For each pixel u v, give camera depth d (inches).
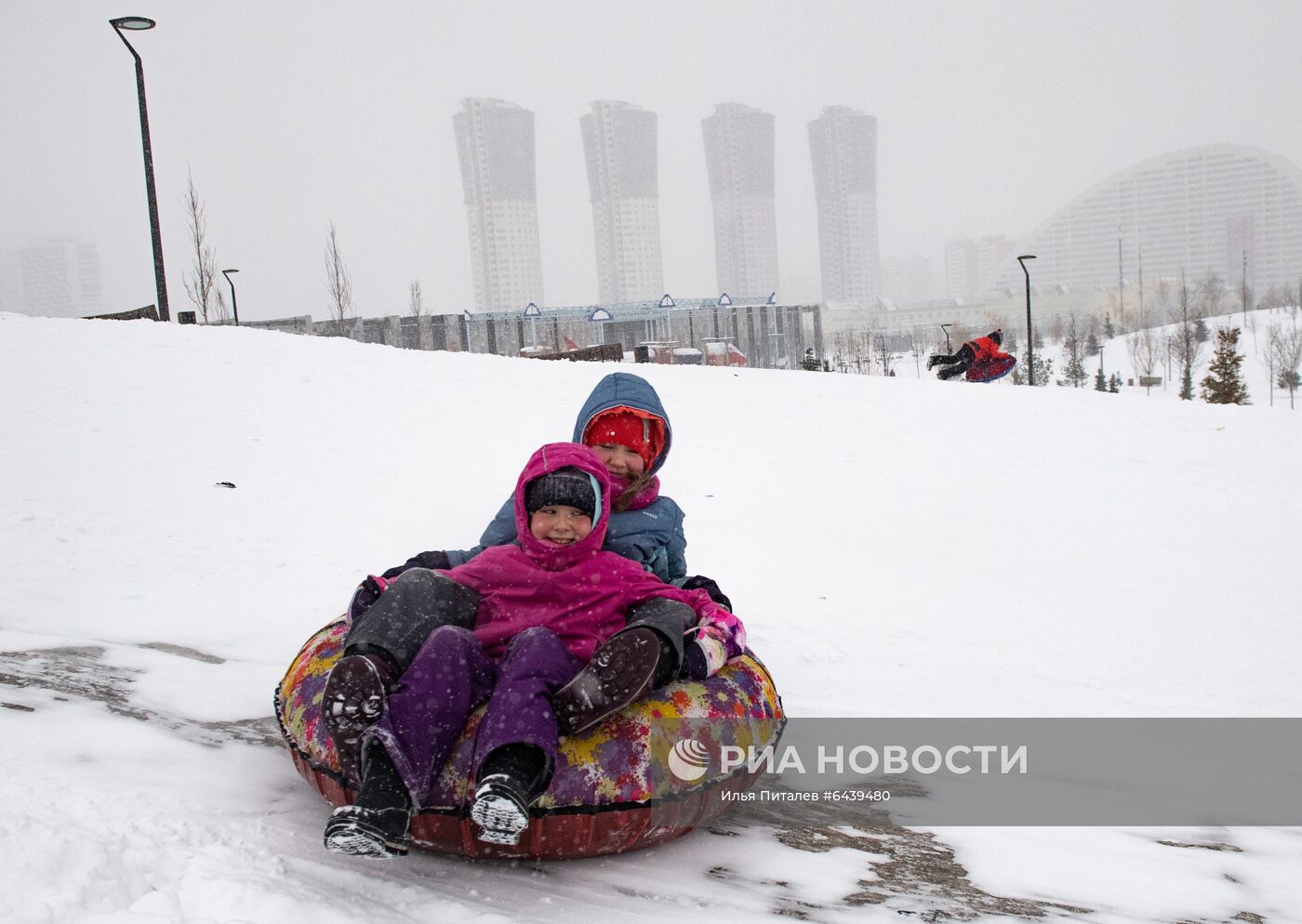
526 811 95.6
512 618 123.0
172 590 222.1
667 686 119.7
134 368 420.2
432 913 94.1
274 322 1118.4
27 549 239.3
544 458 125.5
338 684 99.7
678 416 481.1
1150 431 499.2
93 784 112.0
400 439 374.0
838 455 422.9
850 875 111.8
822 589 253.3
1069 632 231.6
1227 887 113.7
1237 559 300.2
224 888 88.9
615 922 95.9
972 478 395.2
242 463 324.2
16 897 82.2
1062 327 4301.2
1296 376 2192.4
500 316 1712.6
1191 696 194.5
